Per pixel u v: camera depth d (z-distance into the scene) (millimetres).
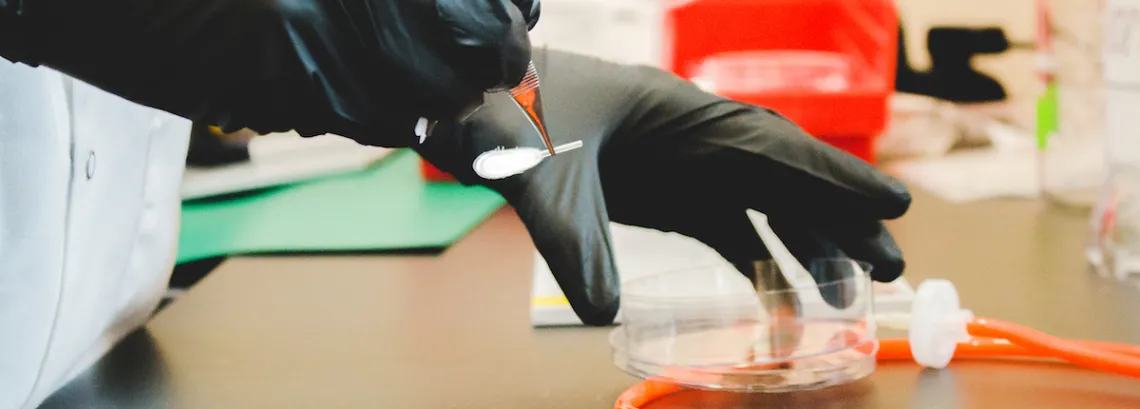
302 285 706
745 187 581
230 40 458
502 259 759
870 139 875
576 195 522
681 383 519
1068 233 792
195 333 616
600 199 532
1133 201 667
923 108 1162
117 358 582
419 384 542
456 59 474
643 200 611
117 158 540
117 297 575
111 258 549
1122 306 619
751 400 513
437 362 567
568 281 509
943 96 1164
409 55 468
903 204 552
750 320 551
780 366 524
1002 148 1129
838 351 535
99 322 560
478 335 603
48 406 531
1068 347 519
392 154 1427
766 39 1012
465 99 485
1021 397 509
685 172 589
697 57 1013
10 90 473
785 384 522
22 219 483
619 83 574
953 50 1153
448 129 536
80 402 533
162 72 466
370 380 548
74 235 515
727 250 609
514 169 518
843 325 544
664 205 610
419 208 964
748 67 910
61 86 497
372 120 483
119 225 552
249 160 1094
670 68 1005
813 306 549
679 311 550
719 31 1007
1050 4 867
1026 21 1128
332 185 1155
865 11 927
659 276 564
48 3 452
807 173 557
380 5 462
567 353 575
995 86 1150
